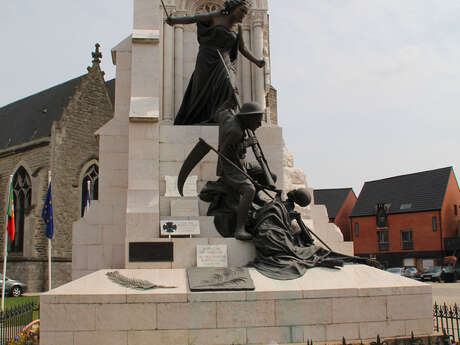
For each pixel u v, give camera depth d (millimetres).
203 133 12289
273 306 8633
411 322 9172
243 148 10320
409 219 62344
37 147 44188
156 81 12281
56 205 42719
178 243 9641
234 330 8453
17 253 43625
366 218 66750
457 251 57812
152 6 12914
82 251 12922
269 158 12461
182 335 8305
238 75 16344
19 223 44406
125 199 13367
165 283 8695
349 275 9406
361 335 8883
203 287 8539
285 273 9156
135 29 12680
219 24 12805
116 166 13594
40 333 8016
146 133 11773
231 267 9289
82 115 45844
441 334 9086
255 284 8844
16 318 11688
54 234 42094
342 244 14289
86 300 8164
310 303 8766
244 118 10180
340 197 75812
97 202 13250
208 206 11516
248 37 16484
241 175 10102
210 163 12156
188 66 16281
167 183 11875
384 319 9031
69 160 44281
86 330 8094
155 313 8289
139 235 10367
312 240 10406
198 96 12961
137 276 8836
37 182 42531
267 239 9625
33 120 48156
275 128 12609
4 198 45781
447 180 62000
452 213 61250
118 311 8203
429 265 59500
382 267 10398
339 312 8852
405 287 9250
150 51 12445
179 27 16266
